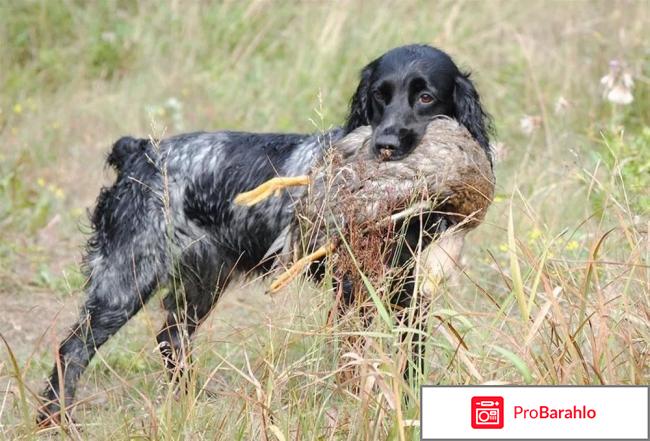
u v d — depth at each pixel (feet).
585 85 54.70
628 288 27.66
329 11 66.39
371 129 29.60
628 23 57.88
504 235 40.01
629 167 39.34
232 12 68.18
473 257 39.60
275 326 26.76
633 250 27.02
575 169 43.39
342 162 28.30
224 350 33.40
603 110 52.42
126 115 59.00
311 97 60.03
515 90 57.98
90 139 56.95
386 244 27.22
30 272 44.91
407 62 29.68
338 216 27.30
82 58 64.95
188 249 33.58
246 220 32.76
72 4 68.44
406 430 24.06
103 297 33.27
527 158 45.73
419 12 66.59
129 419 27.25
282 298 29.01
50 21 67.00
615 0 60.13
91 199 52.31
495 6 65.21
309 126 57.98
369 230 27.12
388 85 29.60
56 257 46.96
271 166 32.55
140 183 33.35
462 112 30.55
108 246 33.55
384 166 27.66
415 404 23.70
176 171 33.47
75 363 31.99
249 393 27.43
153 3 69.05
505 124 53.98
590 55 56.90
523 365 23.36
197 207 33.45
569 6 62.95
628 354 25.61
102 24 67.82
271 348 25.96
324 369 26.94
